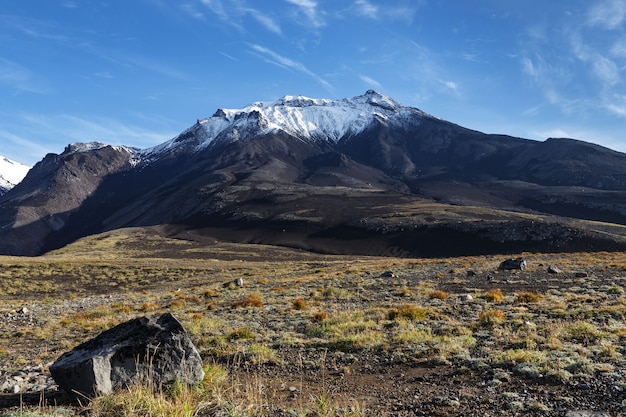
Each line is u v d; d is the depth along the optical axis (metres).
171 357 9.86
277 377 11.59
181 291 42.50
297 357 13.77
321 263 79.25
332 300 27.83
